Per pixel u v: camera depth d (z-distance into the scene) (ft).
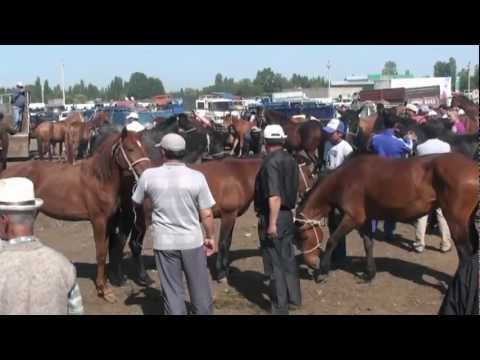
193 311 17.02
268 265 20.36
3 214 9.93
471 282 11.39
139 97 406.62
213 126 75.82
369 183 23.22
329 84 248.93
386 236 31.81
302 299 22.54
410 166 22.67
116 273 24.41
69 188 22.49
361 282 24.67
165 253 16.61
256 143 70.08
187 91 366.02
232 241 32.89
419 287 24.03
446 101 123.13
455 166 21.49
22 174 23.18
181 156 16.81
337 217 27.17
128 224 23.86
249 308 21.50
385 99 138.41
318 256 24.61
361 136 47.47
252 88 415.23
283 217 19.90
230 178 24.14
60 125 76.23
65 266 10.11
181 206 16.48
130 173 21.49
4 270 9.68
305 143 56.70
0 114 55.26
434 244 31.12
